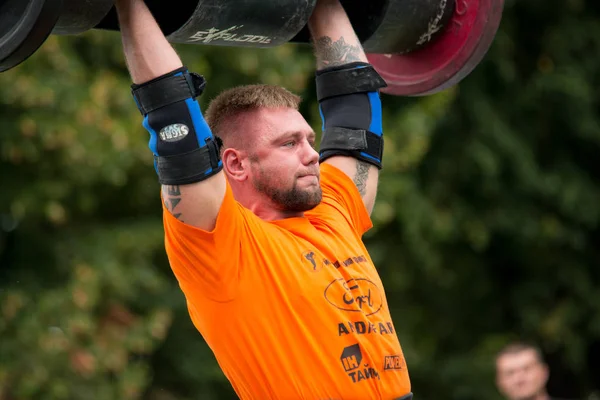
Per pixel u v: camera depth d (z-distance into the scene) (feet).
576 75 95.04
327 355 27.78
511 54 95.96
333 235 30.17
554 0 97.25
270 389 27.94
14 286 75.97
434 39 32.96
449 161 93.97
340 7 32.37
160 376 88.12
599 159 101.30
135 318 78.43
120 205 80.84
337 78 32.19
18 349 72.54
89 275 73.36
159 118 27.12
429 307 101.40
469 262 99.50
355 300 28.99
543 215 97.30
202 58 73.82
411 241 86.69
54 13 24.70
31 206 71.15
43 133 68.18
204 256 27.55
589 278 100.89
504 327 102.63
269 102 29.78
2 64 25.66
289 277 28.12
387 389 28.53
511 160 93.91
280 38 29.86
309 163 29.60
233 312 27.91
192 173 27.09
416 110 82.43
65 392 72.95
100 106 69.46
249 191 29.91
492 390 96.07
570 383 106.32
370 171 32.58
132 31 27.07
